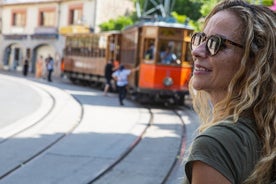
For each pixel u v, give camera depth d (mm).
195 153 1539
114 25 38375
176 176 8305
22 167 8523
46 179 7812
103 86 30547
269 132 1655
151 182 7875
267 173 1632
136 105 20812
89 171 8414
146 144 11180
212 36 1787
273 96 1702
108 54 29172
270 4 9289
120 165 9008
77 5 43125
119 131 12945
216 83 1806
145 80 20844
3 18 52531
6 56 52250
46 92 24844
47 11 46719
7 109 16875
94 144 10922
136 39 22125
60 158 9328
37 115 15523
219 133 1558
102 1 41344
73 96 23375
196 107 2154
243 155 1547
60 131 12547
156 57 20562
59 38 45281
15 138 11203
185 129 13547
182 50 20734
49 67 36719
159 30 20531
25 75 43094
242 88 1746
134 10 40688
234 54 1763
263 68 1722
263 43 1735
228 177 1502
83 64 33562
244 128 1624
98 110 17703
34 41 48156
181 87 20797
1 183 7465
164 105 21469
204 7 13375
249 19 1748
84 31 40938
